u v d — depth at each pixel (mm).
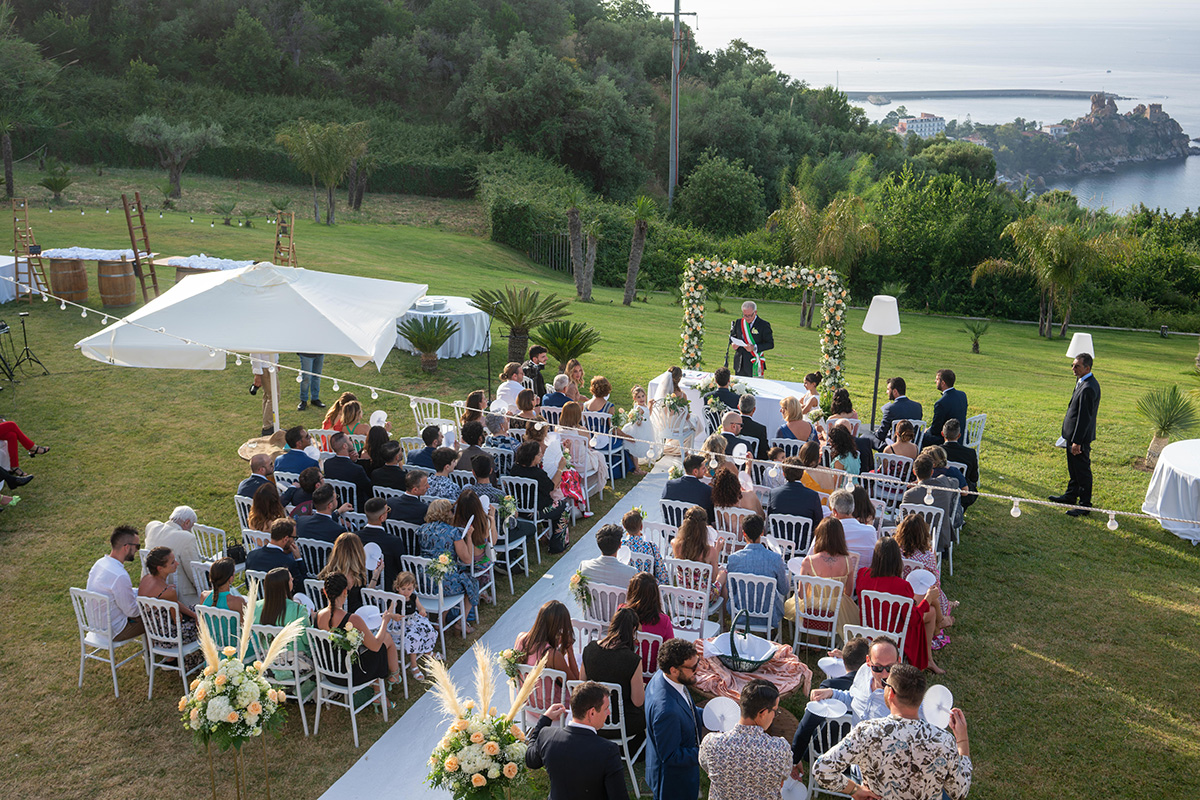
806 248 30250
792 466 7941
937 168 78062
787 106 75688
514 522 8102
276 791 5355
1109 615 7641
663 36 80688
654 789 4668
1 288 17188
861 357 22641
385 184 51844
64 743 5789
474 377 14812
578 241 29406
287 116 55938
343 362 15344
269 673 6082
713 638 6289
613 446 10672
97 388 13359
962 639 7203
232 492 9922
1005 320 42375
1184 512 9242
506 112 58188
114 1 59844
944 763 3709
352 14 67562
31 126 45156
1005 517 9836
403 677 6340
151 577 6344
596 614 6422
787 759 4180
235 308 8758
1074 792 5410
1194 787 5465
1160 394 11602
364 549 6395
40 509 9344
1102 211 53500
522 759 4234
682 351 14750
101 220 29125
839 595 6477
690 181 57875
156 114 49281
